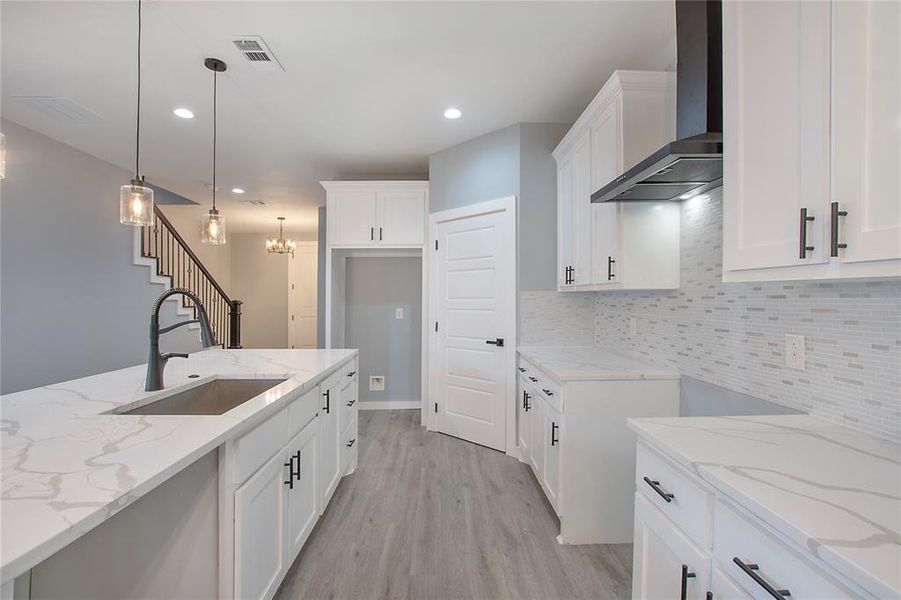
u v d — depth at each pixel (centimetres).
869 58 80
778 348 143
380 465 301
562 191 296
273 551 154
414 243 394
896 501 78
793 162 97
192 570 119
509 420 320
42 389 169
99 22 200
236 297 832
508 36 216
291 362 241
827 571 66
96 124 317
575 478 203
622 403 203
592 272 236
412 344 470
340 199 400
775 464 96
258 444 142
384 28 209
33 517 71
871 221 80
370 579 178
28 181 325
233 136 343
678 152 135
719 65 149
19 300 321
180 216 660
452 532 213
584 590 172
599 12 198
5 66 239
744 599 82
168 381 185
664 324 219
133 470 90
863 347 114
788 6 98
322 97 279
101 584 98
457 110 299
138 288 432
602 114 222
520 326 315
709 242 182
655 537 117
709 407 181
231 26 205
